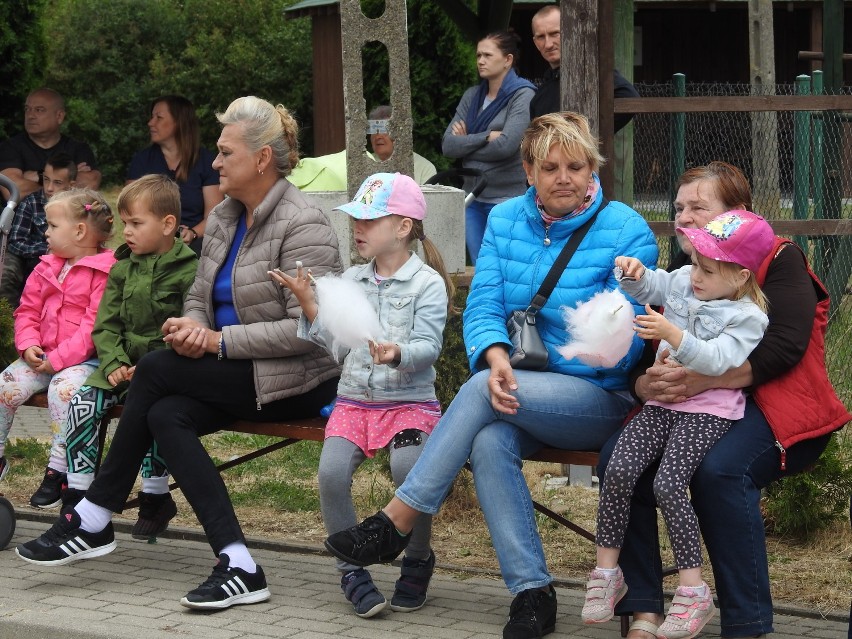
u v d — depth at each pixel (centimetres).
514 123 767
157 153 802
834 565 478
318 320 415
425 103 1345
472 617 416
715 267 365
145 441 442
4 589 440
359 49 553
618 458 371
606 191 583
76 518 440
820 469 504
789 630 405
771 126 861
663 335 357
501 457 391
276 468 642
